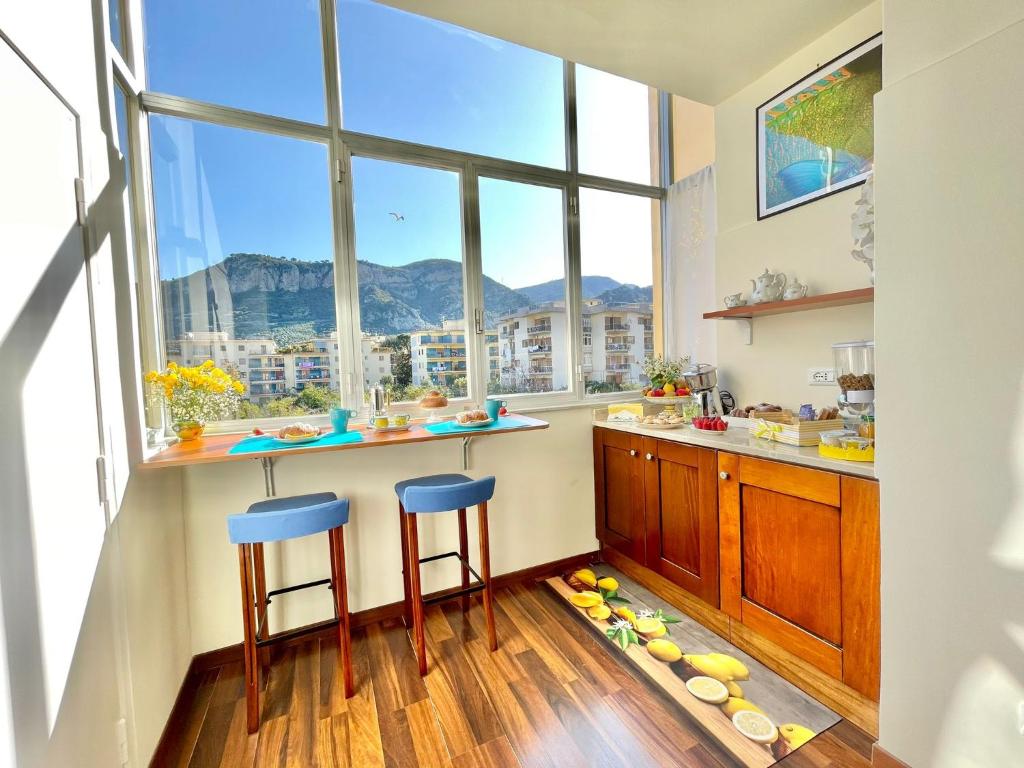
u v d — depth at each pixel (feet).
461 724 4.95
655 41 6.22
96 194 4.14
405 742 4.75
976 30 3.38
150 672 4.67
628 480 8.05
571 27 5.84
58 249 3.45
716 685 5.45
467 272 7.95
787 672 5.50
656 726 4.84
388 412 7.00
